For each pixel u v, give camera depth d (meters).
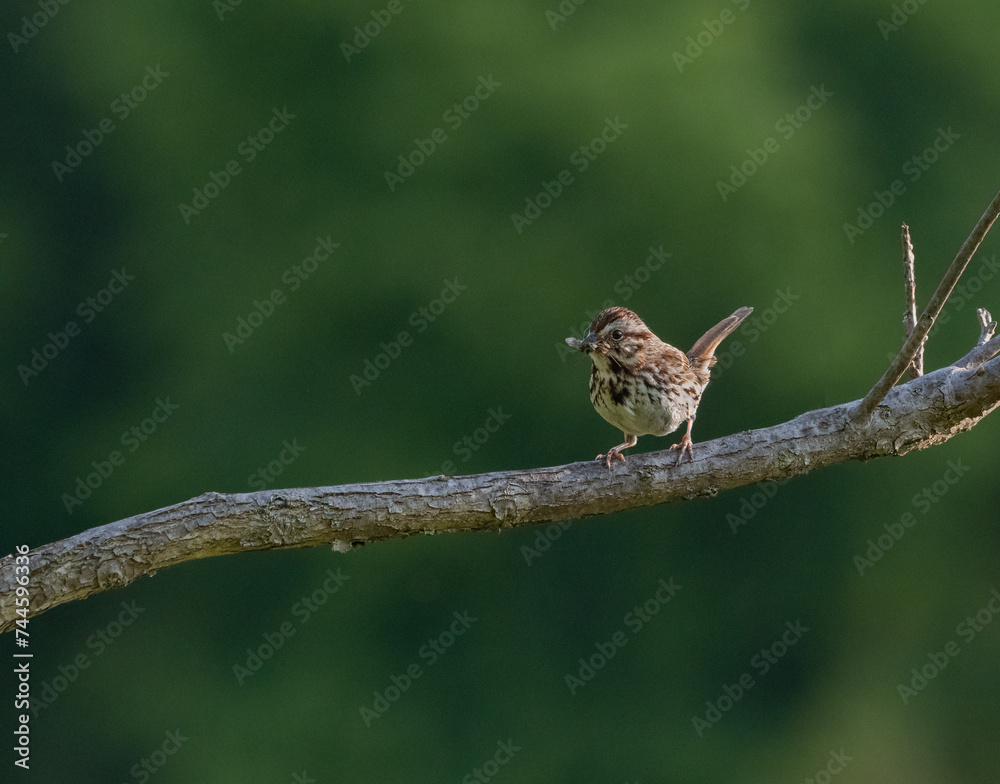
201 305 18.88
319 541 4.96
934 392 5.12
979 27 19.17
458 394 18.50
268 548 4.91
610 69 18.42
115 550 4.71
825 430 5.17
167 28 19.17
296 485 18.41
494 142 18.58
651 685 18.31
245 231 19.02
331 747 17.72
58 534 18.56
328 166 18.95
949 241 18.31
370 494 4.96
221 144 19.12
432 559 18.62
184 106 19.14
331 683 18.12
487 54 18.75
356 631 18.55
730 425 18.14
